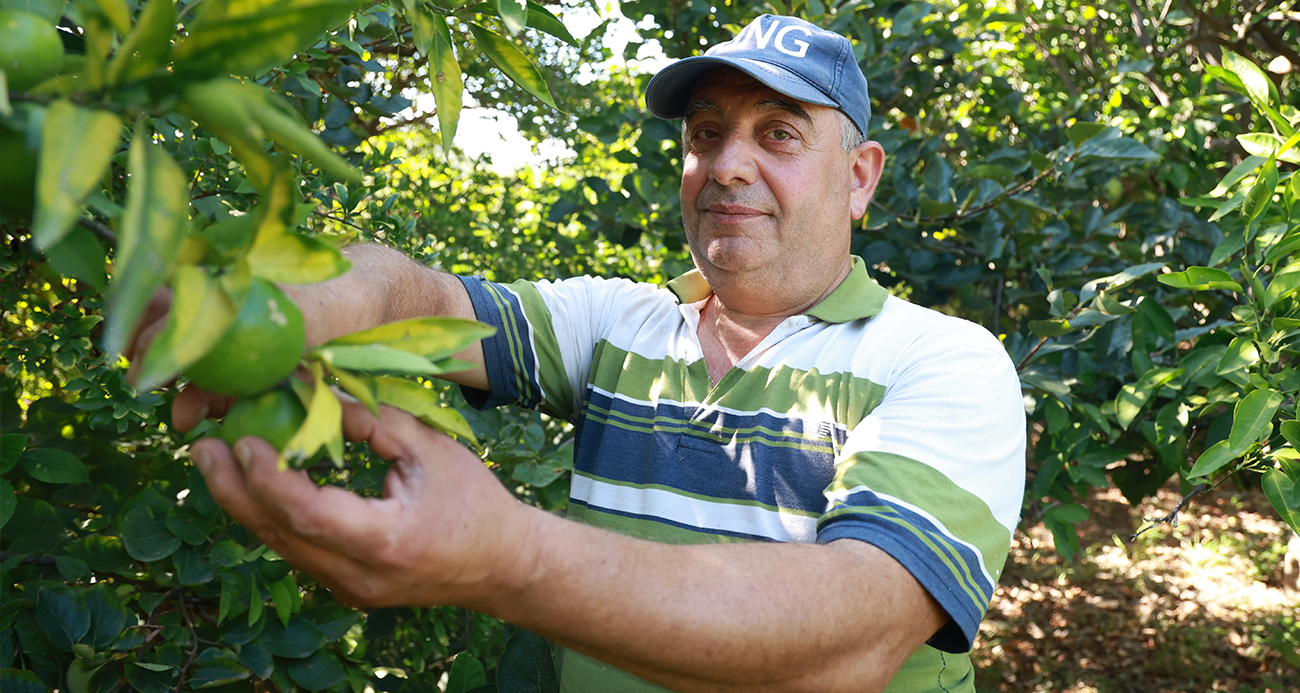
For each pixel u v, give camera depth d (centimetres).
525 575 80
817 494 148
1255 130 368
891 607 101
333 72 255
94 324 178
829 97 169
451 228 398
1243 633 502
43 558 178
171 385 177
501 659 174
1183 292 333
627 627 84
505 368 172
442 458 77
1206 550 589
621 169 534
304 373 75
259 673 176
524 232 435
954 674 149
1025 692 477
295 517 69
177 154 174
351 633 235
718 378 169
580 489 171
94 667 160
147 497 177
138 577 176
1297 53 402
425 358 71
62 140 52
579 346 181
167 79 60
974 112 528
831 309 160
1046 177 366
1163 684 471
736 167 165
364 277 132
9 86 62
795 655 91
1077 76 578
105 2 57
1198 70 476
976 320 400
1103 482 291
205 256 63
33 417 194
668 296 183
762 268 167
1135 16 472
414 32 103
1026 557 617
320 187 216
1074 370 311
